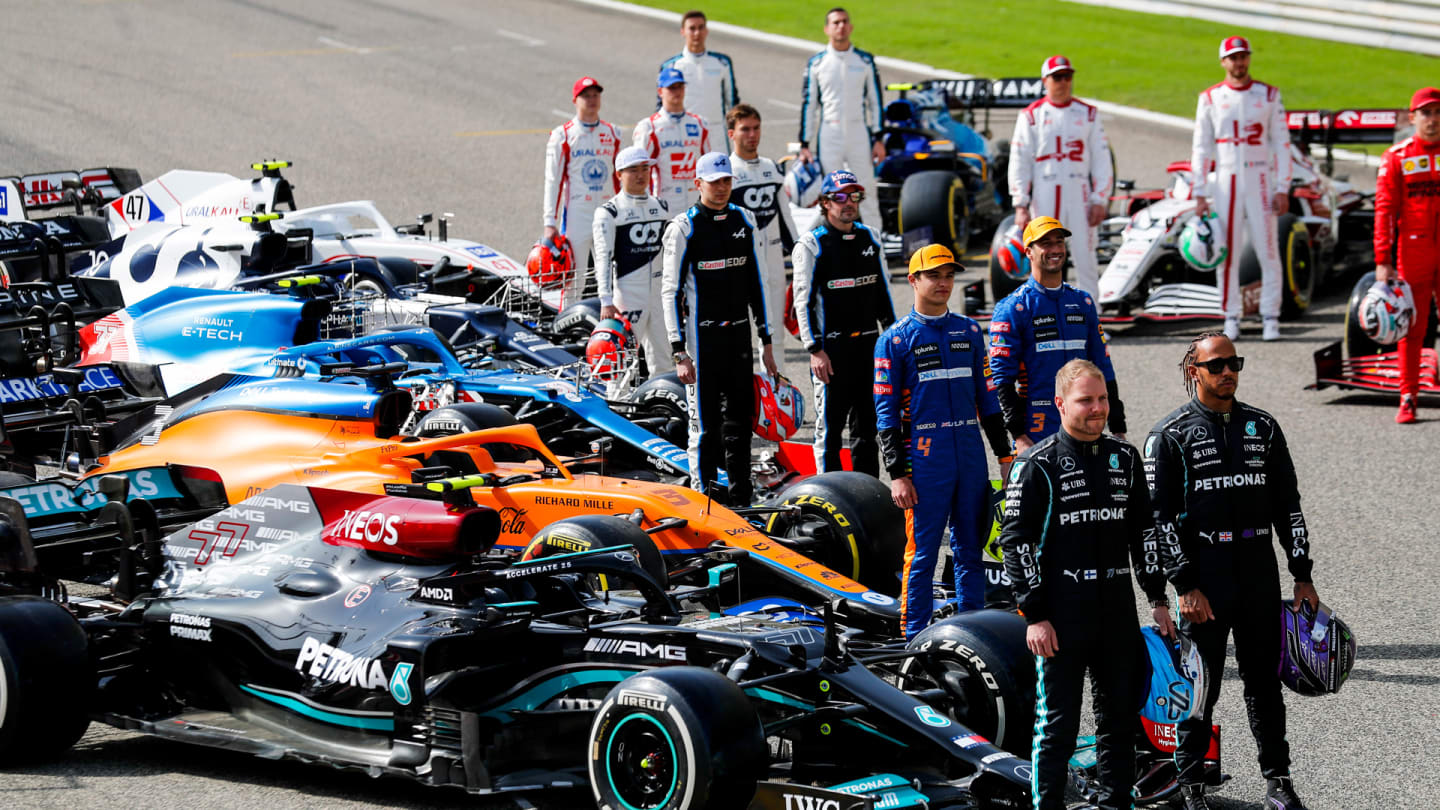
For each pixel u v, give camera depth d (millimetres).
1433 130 30922
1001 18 84312
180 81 68375
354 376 24078
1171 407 33406
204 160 56281
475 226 49906
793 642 16422
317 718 17781
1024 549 14852
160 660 19141
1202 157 38469
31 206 38625
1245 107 38000
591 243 37250
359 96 67312
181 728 18000
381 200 52750
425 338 27672
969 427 20109
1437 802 16750
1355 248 46062
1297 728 18875
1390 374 34062
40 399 27984
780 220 33031
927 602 19969
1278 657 16328
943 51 76688
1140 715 15797
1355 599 23109
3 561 19047
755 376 26250
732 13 86625
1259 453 16328
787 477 27609
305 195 52781
